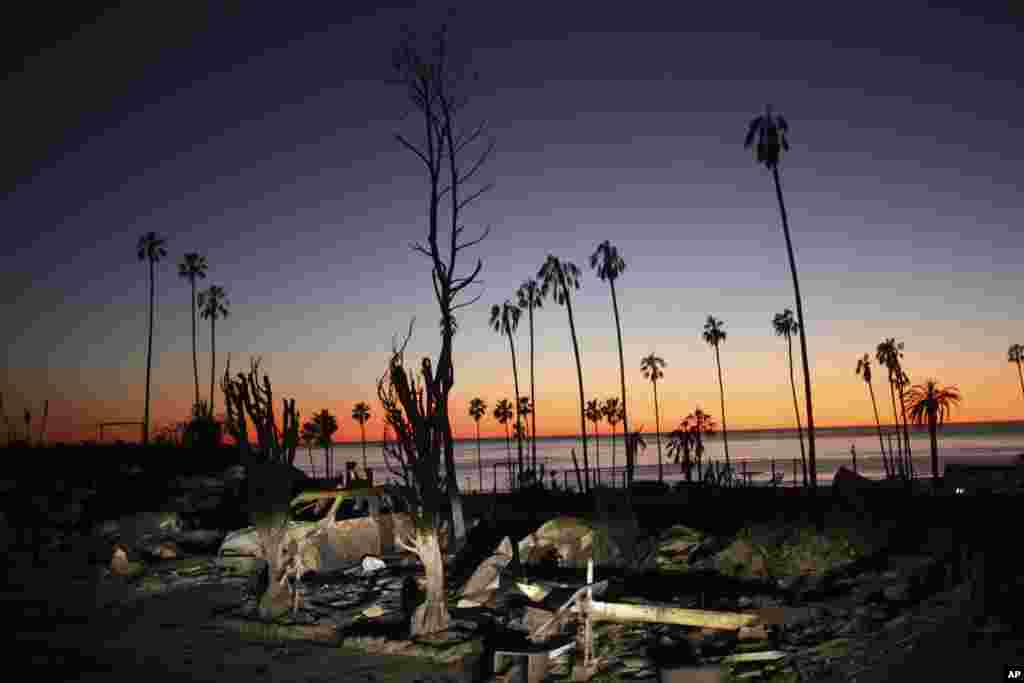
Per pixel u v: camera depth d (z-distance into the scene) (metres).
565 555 19.36
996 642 9.54
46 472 33.75
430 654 12.76
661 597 15.10
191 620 15.65
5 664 12.38
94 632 14.72
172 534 24.94
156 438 45.12
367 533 21.06
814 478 30.19
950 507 19.34
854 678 9.89
